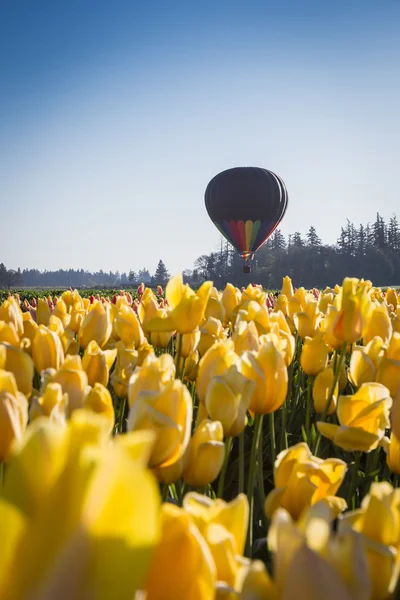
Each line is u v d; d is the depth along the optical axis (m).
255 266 132.12
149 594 0.56
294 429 3.42
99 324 2.65
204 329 2.77
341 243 135.62
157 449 1.16
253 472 1.78
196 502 0.77
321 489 1.22
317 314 3.46
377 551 0.69
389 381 2.09
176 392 1.20
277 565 0.54
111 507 0.37
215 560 0.67
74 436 0.43
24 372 1.66
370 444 1.56
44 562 0.39
